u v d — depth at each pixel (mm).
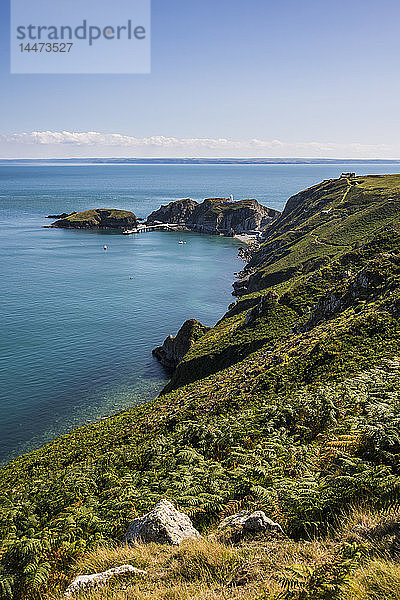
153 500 13883
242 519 10805
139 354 75062
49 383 62781
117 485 17781
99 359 72250
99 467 23797
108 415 53875
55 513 16219
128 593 8594
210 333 69812
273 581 7492
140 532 11461
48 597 10055
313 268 91812
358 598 6500
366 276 46969
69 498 17500
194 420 30391
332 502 10484
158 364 71125
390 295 41062
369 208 124812
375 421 14523
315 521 10141
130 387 62469
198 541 10250
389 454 12156
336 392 21703
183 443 21969
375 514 9312
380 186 155875
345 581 6668
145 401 57875
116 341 80625
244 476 13812
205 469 15766
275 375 34000
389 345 32219
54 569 11312
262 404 27156
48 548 11891
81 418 53250
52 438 48750
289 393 29891
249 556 8953
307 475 12727
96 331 85500
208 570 8836
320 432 18094
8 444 47625
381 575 6816
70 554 11805
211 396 37312
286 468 14078
